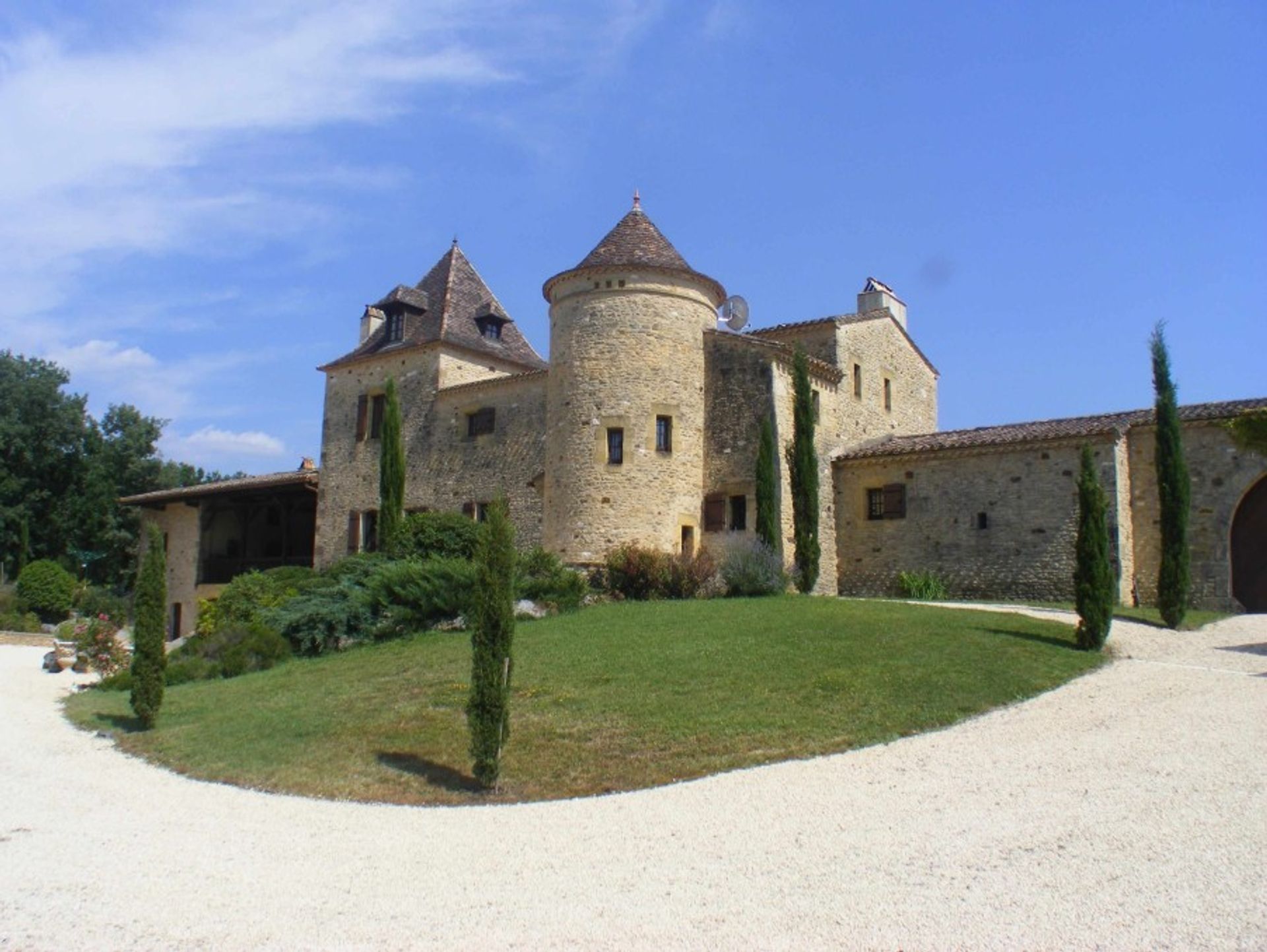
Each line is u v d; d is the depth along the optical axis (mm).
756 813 8789
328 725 13055
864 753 10617
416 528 23016
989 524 23312
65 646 24797
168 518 39875
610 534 23234
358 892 7246
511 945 6160
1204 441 22047
